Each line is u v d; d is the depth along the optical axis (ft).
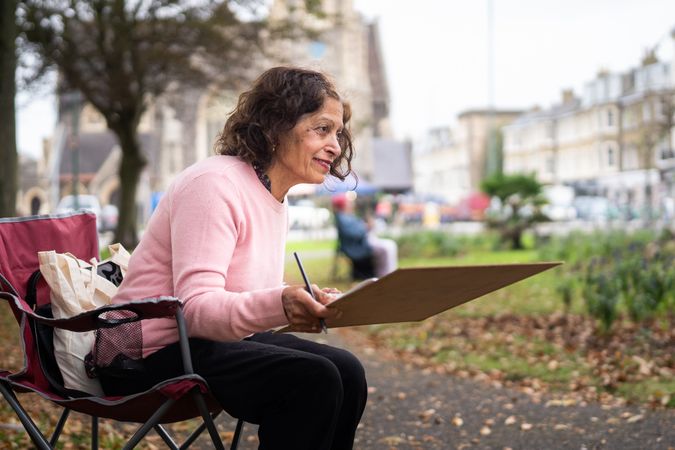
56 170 200.34
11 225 8.25
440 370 21.09
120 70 63.93
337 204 44.73
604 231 61.93
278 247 7.97
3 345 23.73
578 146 245.65
